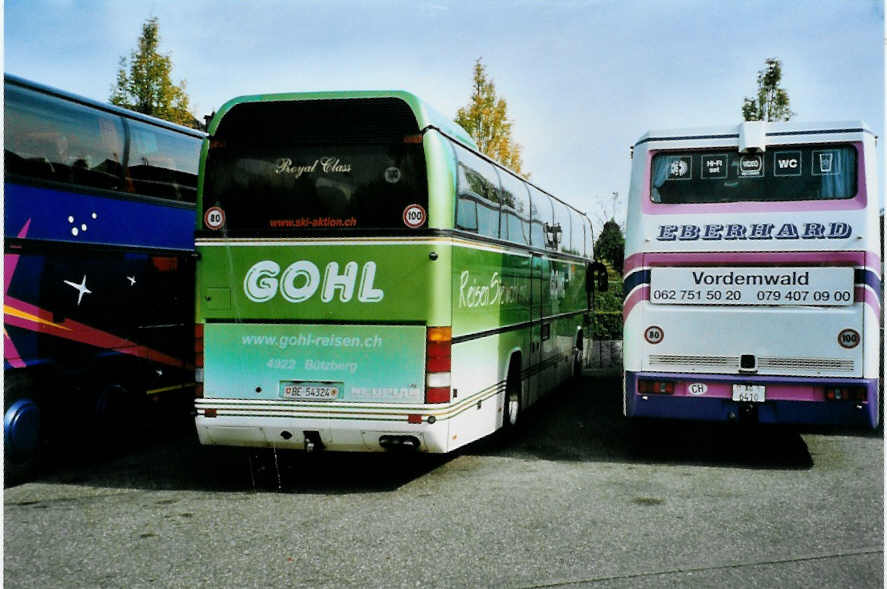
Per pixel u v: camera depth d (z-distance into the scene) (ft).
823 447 31.32
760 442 32.55
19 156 25.52
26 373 25.90
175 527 20.83
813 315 26.45
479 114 82.58
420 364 23.35
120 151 30.25
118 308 29.91
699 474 26.55
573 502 22.95
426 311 23.36
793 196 26.91
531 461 28.99
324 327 23.77
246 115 24.40
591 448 31.45
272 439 24.13
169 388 32.99
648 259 27.78
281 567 17.72
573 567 17.49
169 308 32.99
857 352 26.13
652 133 28.04
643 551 18.52
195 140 35.12
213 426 24.22
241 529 20.61
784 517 21.22
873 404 26.07
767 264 26.81
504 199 31.07
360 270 23.63
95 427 28.89
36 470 26.78
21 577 17.24
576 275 49.65
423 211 23.44
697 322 27.30
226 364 24.23
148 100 65.92
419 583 16.66
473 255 26.30
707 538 19.45
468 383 25.82
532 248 36.22
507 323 31.30
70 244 27.55
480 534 19.92
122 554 18.69
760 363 26.78
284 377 23.93
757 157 27.27
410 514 21.85
